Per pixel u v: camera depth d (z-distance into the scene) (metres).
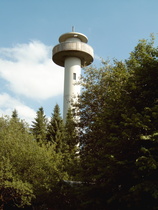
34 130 42.91
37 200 18.55
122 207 12.56
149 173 10.80
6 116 20.66
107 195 13.34
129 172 11.82
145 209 11.57
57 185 18.92
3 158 16.39
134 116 11.69
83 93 21.75
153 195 10.03
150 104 13.01
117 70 17.75
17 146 17.72
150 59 13.53
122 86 14.80
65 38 44.47
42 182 18.28
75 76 41.91
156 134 10.73
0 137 18.36
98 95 20.55
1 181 16.19
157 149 11.26
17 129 20.34
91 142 19.48
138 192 10.94
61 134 38.00
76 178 15.88
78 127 21.83
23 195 17.36
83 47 41.34
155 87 13.43
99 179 14.09
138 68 13.70
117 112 13.71
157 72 13.27
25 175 17.23
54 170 19.50
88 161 16.53
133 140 11.94
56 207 18.81
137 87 13.41
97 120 16.92
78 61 42.78
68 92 40.56
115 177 12.32
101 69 21.88
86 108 21.22
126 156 12.36
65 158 25.89
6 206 18.83
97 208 13.88
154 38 17.77
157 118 11.94
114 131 13.71
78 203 17.73
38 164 17.98
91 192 13.88
